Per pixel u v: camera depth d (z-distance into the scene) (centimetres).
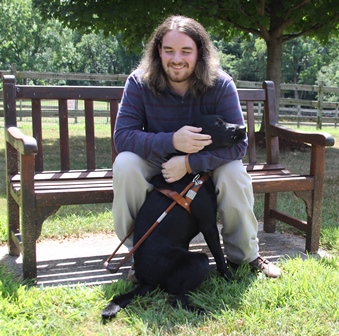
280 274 277
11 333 205
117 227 273
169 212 250
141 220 256
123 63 6047
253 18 850
